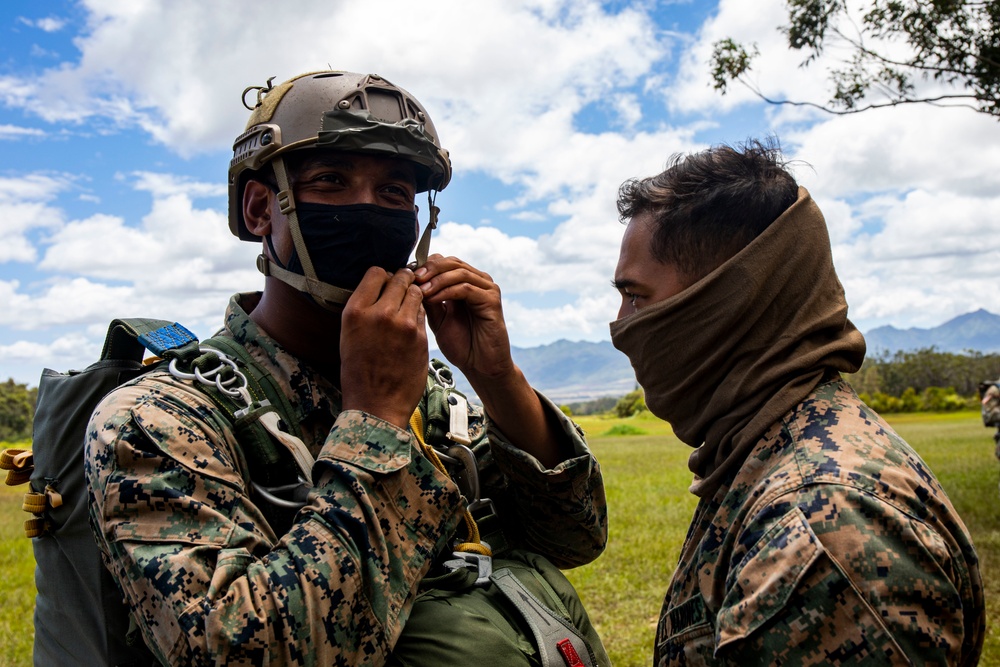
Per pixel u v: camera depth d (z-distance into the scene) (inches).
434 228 74.1
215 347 67.2
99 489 55.8
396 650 58.3
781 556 46.1
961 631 45.2
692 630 55.1
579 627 69.6
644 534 338.3
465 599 62.9
